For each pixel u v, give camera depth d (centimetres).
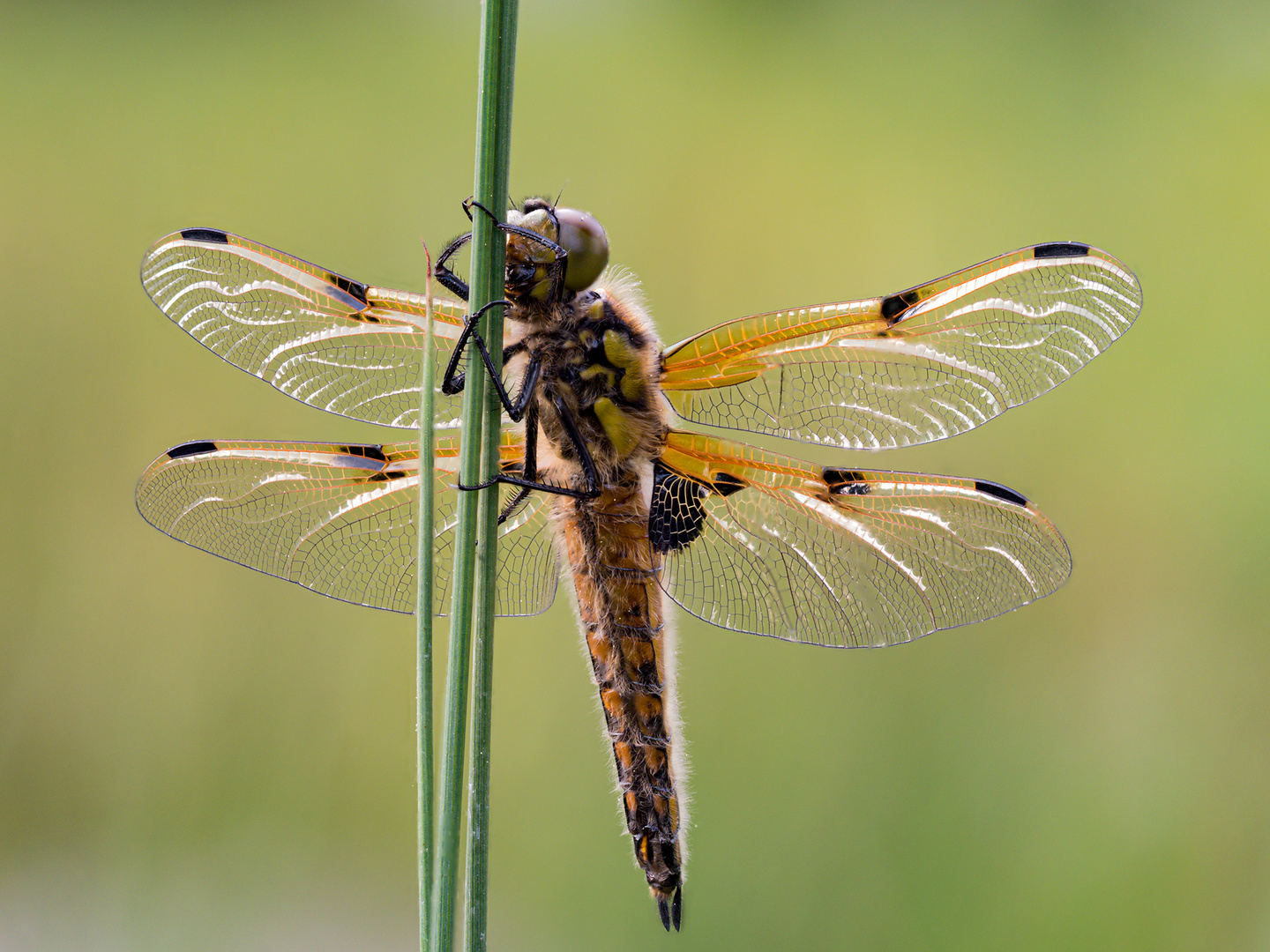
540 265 56
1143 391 61
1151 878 59
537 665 60
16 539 60
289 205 62
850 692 60
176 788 60
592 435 57
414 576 58
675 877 57
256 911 60
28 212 61
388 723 60
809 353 57
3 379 60
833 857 60
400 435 61
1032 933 59
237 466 57
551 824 60
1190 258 62
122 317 61
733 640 60
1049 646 60
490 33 55
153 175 62
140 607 60
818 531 57
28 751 60
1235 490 61
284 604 60
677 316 62
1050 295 57
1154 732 60
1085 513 61
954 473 61
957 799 60
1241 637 60
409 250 62
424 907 55
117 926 60
